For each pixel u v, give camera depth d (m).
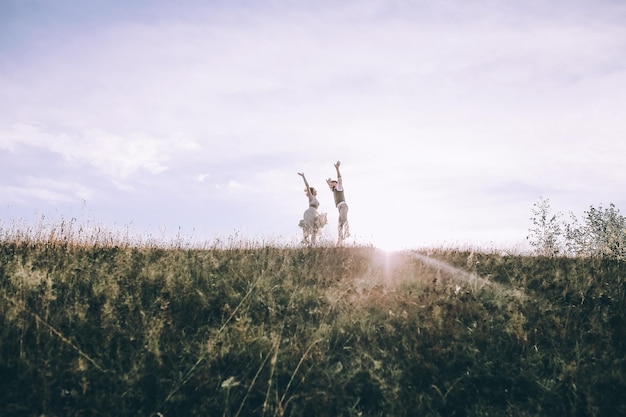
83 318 6.00
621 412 4.73
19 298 6.25
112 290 7.08
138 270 8.59
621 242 13.78
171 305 6.86
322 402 4.79
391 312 6.89
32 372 4.80
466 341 6.14
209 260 10.04
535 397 5.09
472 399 5.05
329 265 10.73
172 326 6.07
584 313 7.29
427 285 8.74
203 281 8.25
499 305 7.55
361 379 5.31
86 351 5.31
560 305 7.74
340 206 17.09
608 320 6.95
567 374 5.39
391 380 5.21
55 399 4.56
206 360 5.34
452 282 9.03
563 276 9.74
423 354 5.84
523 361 5.68
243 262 9.97
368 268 10.54
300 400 4.82
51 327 5.48
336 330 6.40
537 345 6.20
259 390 4.89
